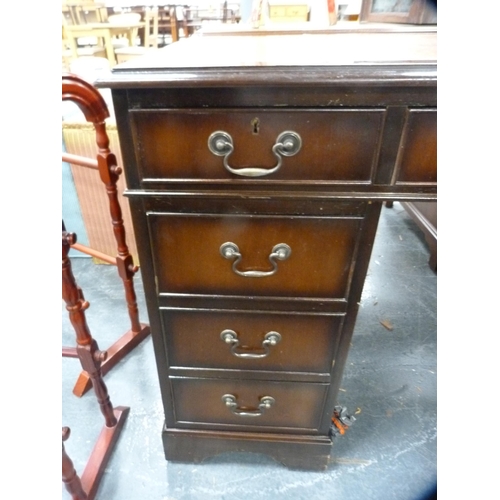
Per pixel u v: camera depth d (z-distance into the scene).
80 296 0.73
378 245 1.73
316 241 0.56
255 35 0.87
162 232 0.56
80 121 1.21
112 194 0.94
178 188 0.51
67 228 1.46
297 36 0.82
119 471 0.84
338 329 0.64
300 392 0.73
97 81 0.44
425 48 0.59
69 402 1.00
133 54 2.36
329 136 0.47
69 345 1.18
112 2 3.10
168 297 0.63
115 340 1.19
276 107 0.45
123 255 1.04
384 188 0.50
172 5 3.10
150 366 1.11
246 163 0.49
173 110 0.46
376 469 0.85
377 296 1.40
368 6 1.15
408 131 0.46
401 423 0.95
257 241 0.56
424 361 1.13
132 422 0.95
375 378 1.08
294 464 0.83
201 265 0.59
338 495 0.80
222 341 0.67
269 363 0.69
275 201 0.53
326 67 0.44
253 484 0.82
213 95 0.45
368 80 0.43
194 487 0.81
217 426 0.80
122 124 0.48
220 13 3.12
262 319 0.64
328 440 0.79
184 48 0.64
